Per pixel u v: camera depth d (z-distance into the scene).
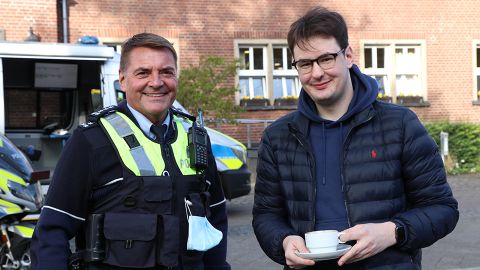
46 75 10.45
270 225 2.98
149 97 2.75
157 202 2.64
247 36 18.23
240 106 16.98
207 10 17.81
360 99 2.88
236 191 10.03
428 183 2.83
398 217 2.78
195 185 2.79
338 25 2.82
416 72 20.19
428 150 2.84
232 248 7.86
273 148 3.03
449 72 20.23
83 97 10.93
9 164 6.15
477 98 20.52
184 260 2.71
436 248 7.63
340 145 2.88
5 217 5.88
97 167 2.65
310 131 2.94
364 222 2.78
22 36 15.38
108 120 2.73
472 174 16.69
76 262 2.69
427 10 19.97
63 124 10.95
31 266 2.66
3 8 15.19
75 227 2.69
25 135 10.73
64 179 2.65
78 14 16.47
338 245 2.68
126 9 16.97
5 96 10.56
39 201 6.08
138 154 2.68
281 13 18.55
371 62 19.80
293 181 2.93
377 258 2.77
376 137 2.85
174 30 17.45
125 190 2.63
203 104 15.32
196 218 2.73
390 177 2.81
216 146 10.05
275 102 18.58
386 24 19.62
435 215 2.79
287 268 2.95
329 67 2.82
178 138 2.83
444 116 20.19
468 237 8.25
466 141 17.42
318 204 2.86
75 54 9.23
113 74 9.52
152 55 2.74
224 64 16.11
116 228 2.60
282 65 18.84
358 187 2.81
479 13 20.38
